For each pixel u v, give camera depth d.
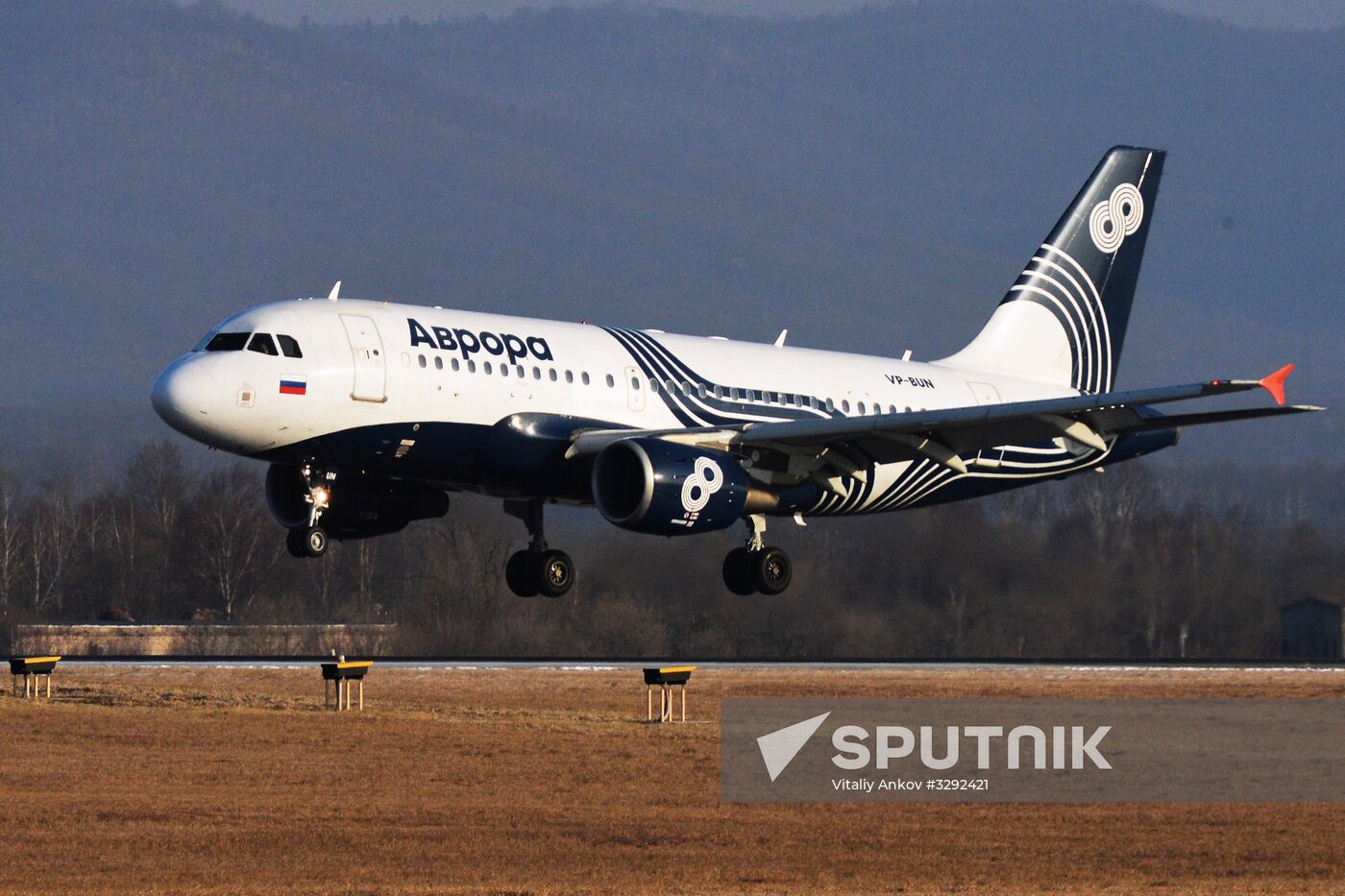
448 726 122.69
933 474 146.38
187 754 110.50
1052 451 153.50
